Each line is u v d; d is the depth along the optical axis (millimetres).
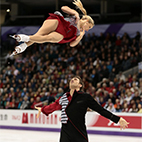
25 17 25859
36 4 24406
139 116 17016
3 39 26172
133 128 17031
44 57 25016
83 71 23125
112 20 24438
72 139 7234
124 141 15164
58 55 24812
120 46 23703
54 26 5879
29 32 25953
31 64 24875
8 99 22359
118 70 22766
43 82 23062
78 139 7223
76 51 24516
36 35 5648
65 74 23484
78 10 7082
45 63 24625
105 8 24016
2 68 25297
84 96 7441
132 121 17094
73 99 7465
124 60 22953
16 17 26000
